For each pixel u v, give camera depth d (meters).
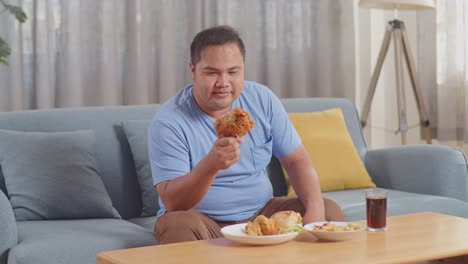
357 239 1.93
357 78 4.57
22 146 2.55
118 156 2.76
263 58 4.24
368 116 4.59
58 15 3.70
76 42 3.70
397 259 1.71
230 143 1.93
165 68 3.91
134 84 3.86
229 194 2.31
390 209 2.72
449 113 4.25
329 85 4.35
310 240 1.93
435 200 2.83
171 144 2.20
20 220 2.49
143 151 2.75
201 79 2.17
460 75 4.21
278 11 4.22
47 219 2.51
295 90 4.28
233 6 4.12
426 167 2.98
